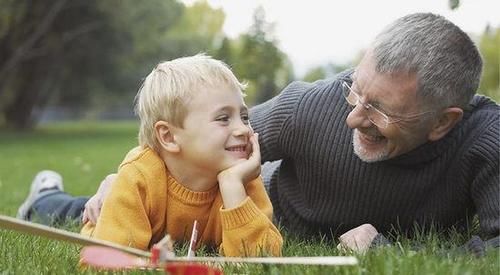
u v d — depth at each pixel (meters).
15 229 2.38
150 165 3.28
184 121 3.20
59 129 37.31
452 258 2.96
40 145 22.38
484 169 3.24
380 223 3.56
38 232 2.40
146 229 3.25
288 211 3.88
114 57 33.66
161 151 3.32
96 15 30.81
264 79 36.94
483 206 3.27
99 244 2.47
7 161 15.08
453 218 3.54
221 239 3.41
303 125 3.52
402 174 3.36
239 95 3.27
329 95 3.50
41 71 32.59
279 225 3.94
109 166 13.38
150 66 40.06
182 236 3.40
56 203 4.89
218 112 3.19
